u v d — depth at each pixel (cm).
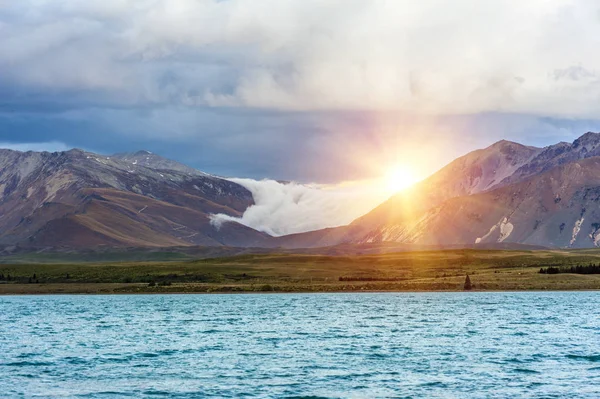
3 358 10562
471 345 11538
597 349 10906
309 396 7762
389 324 15238
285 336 13200
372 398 7644
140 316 18238
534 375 8788
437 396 7700
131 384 8500
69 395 7919
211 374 9106
